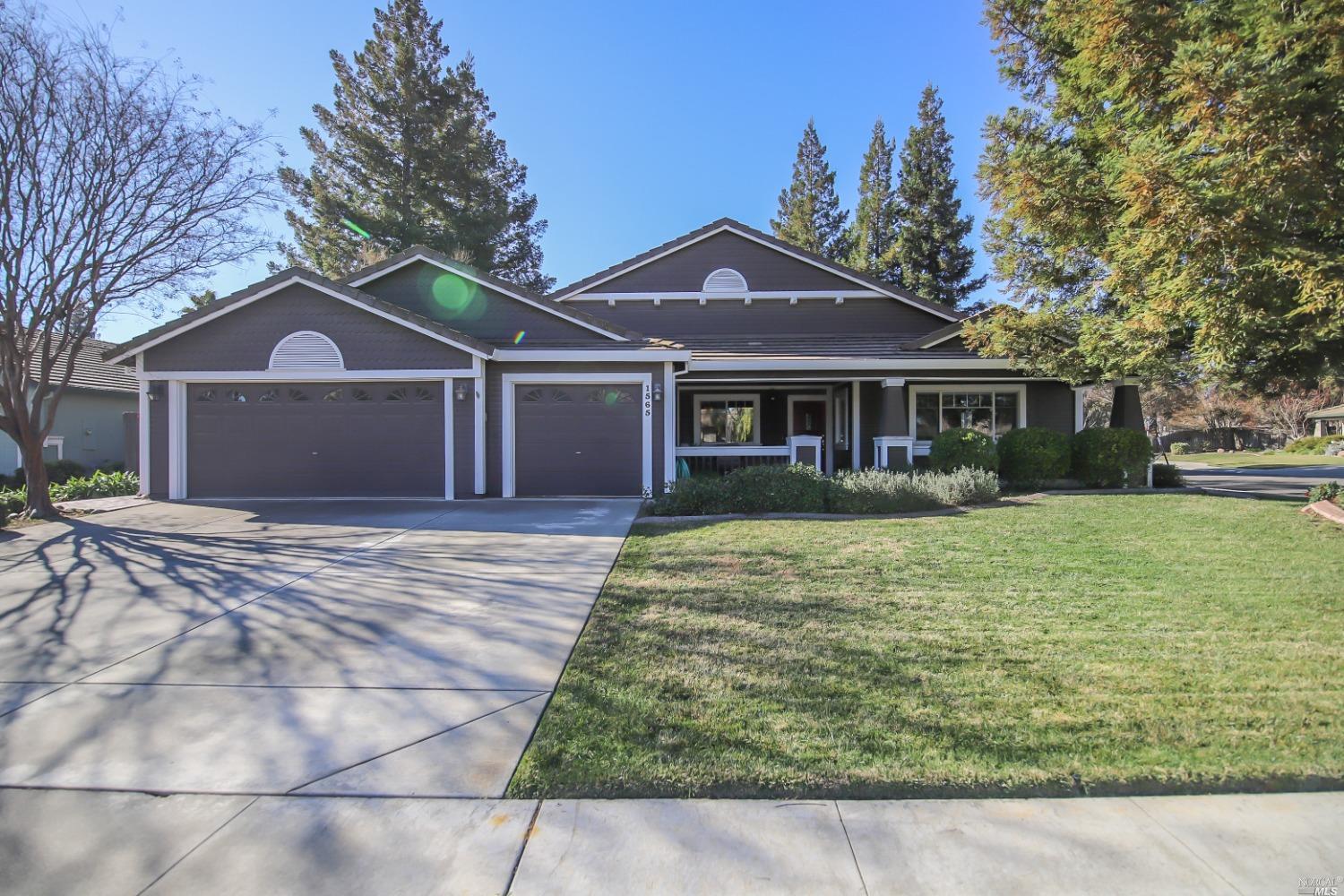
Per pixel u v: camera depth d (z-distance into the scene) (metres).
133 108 10.84
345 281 14.08
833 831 2.71
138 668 4.33
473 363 12.12
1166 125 7.69
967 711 3.62
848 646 4.59
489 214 29.34
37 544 8.34
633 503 11.60
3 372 10.51
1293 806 2.83
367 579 6.45
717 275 17.69
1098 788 2.95
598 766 3.14
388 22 28.31
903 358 14.61
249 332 12.15
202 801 2.93
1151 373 13.19
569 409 12.66
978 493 11.25
